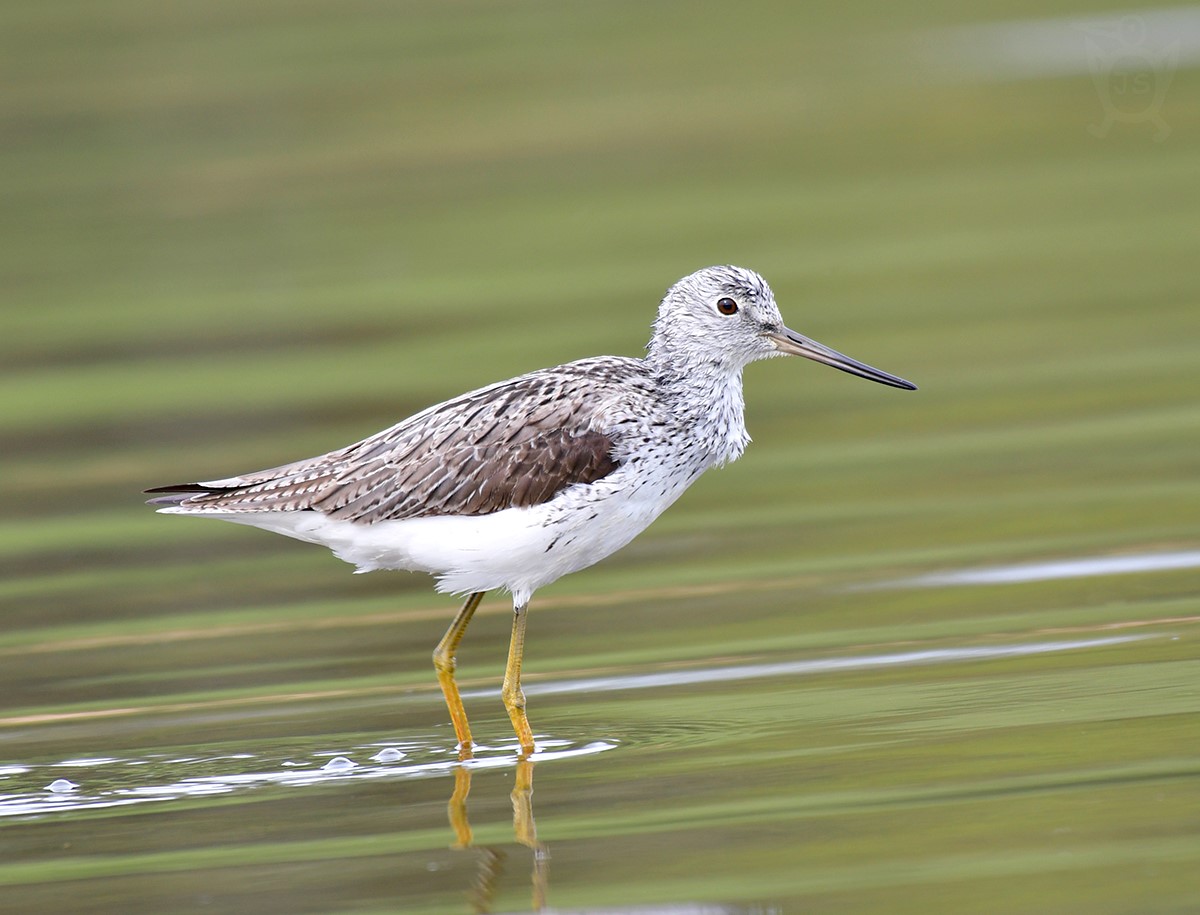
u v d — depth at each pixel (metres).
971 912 8.68
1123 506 16.31
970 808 9.91
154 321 25.53
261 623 14.76
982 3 43.75
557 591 15.27
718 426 12.81
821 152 33.50
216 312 25.81
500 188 32.03
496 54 41.03
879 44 41.12
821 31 42.16
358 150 34.72
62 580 16.17
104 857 9.93
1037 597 14.01
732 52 40.97
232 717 12.37
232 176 33.31
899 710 11.64
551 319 24.19
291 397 21.42
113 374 23.11
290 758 11.48
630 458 12.09
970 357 21.95
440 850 9.84
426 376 21.81
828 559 15.52
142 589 15.83
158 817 10.52
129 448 19.97
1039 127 34.41
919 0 44.59
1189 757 10.45
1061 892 8.84
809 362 22.83
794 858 9.41
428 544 11.98
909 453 18.67
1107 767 10.38
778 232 28.69
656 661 13.17
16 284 27.78
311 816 10.44
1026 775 10.33
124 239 30.02
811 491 17.66
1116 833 9.47
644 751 11.23
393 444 12.19
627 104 36.94
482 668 13.39
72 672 13.55
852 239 28.09
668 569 15.61
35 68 40.25
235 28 43.38
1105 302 23.98
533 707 12.34
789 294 25.20
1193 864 9.05
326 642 14.19
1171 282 24.73
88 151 34.88
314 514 12.10
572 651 13.61
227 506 12.11
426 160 33.84
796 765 10.77
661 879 9.27
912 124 34.78
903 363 21.89
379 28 43.31
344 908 9.16
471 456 11.94
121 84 38.78
